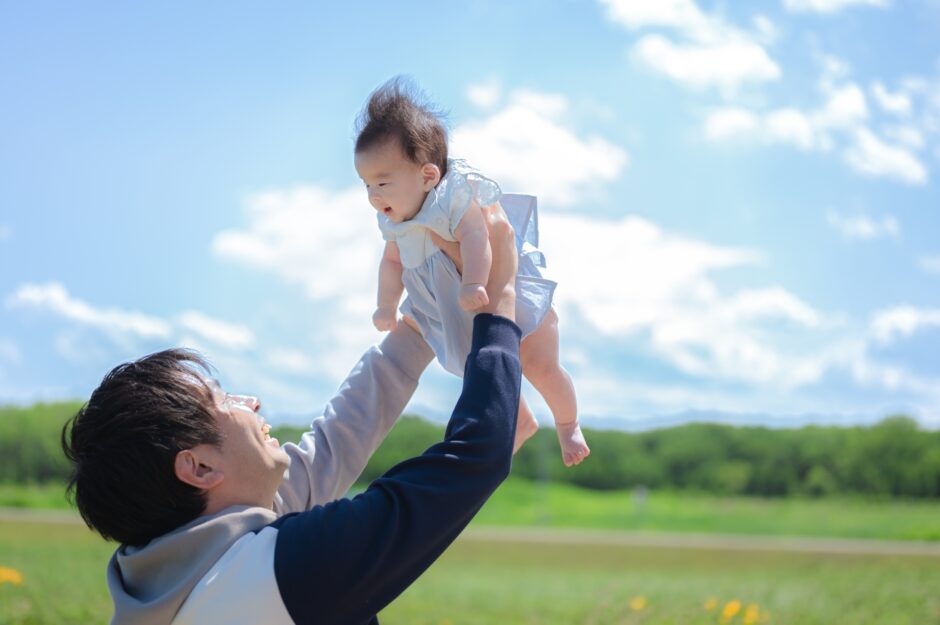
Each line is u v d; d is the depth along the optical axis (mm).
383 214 2135
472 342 1833
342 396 2143
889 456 28422
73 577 7008
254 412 1812
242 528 1638
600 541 13078
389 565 1582
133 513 1652
